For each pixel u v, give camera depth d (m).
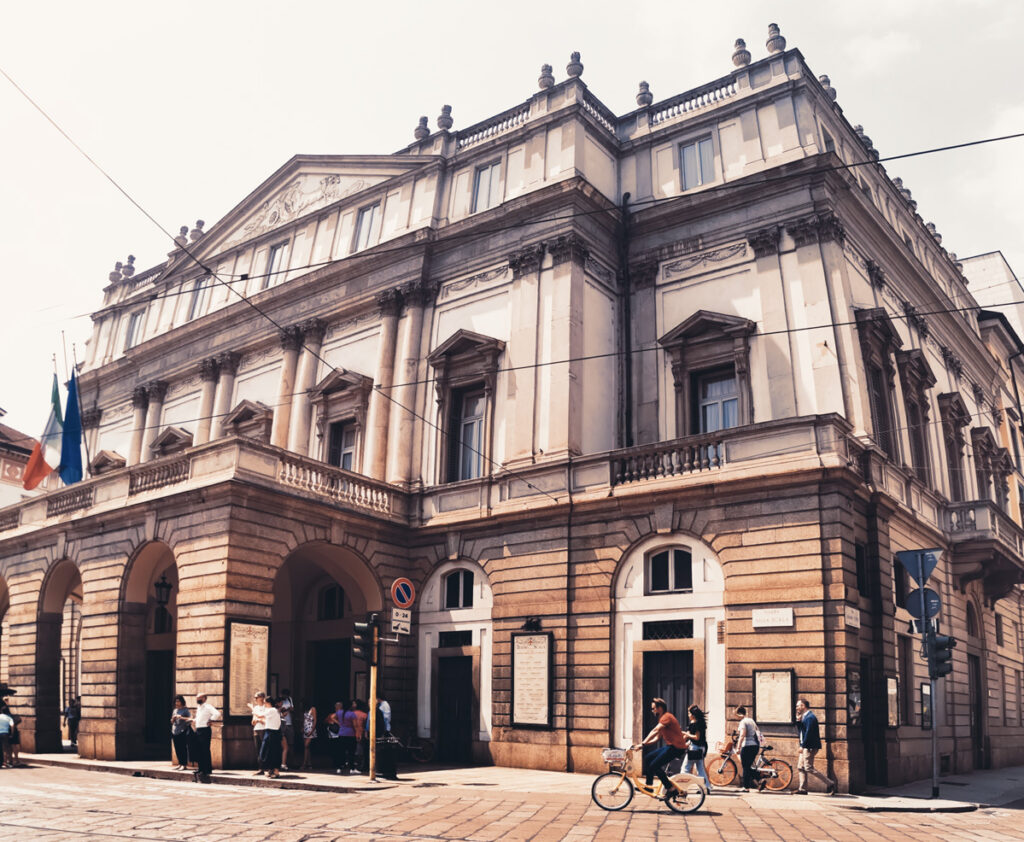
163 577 25.34
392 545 25.33
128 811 13.75
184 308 36.66
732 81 26.30
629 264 26.42
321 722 25.80
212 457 22.03
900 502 22.48
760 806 15.42
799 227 23.38
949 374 32.75
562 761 21.41
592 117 27.00
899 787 19.78
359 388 28.20
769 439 20.08
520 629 22.92
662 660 20.98
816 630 18.67
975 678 28.36
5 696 27.47
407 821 12.83
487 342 25.56
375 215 30.73
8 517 29.52
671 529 21.02
